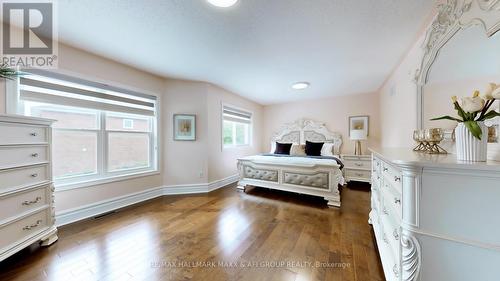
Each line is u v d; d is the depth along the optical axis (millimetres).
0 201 1420
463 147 914
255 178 3580
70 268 1472
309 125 4961
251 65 2783
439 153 1336
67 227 2141
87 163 2498
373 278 1373
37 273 1415
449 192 824
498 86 862
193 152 3537
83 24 1805
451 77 1410
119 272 1433
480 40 1148
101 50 2328
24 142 1587
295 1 1488
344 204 2904
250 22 1760
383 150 1686
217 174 3898
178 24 1795
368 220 2307
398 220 1010
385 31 1892
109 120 2719
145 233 2018
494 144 988
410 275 895
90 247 1755
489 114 888
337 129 4703
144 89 3043
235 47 2244
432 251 859
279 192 3551
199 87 3564
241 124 4945
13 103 1868
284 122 5391
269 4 1522
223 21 1746
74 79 2275
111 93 2670
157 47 2250
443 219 838
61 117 2285
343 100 4633
